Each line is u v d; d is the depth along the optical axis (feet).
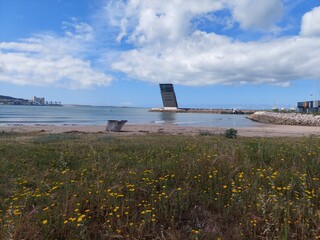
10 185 18.98
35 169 23.34
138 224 12.54
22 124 116.47
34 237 11.26
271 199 13.56
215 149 26.02
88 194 15.01
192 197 15.06
